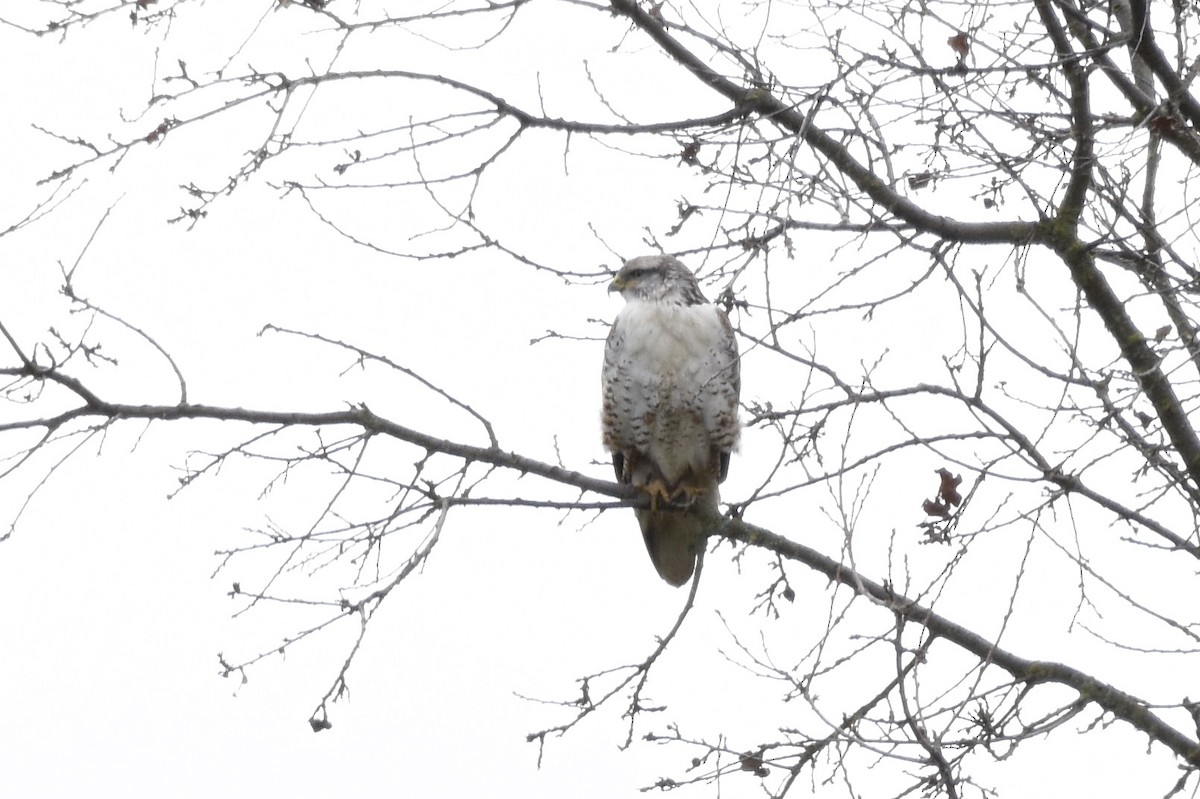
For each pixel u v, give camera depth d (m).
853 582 10.62
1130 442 9.82
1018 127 10.60
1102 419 9.52
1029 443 10.21
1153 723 10.69
